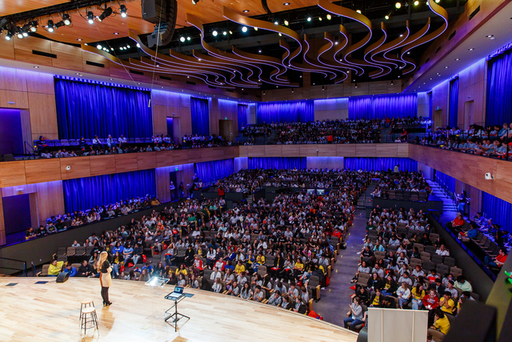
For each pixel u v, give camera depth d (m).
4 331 7.29
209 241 17.67
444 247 14.38
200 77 29.05
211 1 11.33
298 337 7.10
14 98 18.95
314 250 14.83
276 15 18.31
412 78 27.75
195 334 7.18
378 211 20.28
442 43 17.67
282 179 31.58
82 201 22.36
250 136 37.03
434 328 8.77
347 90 36.47
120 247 16.34
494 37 13.90
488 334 0.82
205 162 33.94
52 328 7.39
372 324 5.14
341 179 30.45
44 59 18.27
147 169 27.38
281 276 13.62
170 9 8.83
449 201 23.28
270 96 39.91
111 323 7.60
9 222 20.52
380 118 37.06
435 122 30.30
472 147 13.44
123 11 10.89
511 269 0.98
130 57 22.66
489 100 17.27
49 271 13.93
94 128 24.06
